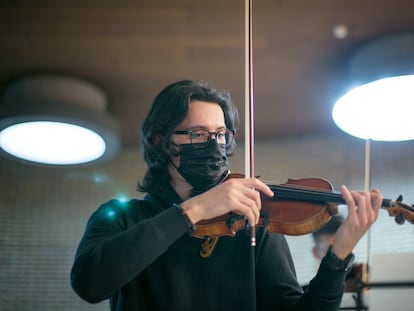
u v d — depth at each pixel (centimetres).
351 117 293
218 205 177
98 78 394
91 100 375
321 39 365
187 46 376
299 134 446
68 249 442
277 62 387
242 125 407
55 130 354
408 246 394
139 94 407
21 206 449
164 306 188
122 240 173
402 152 432
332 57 379
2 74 389
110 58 383
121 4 347
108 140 357
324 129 441
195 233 188
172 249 193
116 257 171
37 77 376
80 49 377
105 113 381
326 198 200
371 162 434
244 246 196
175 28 363
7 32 365
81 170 454
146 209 202
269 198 203
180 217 176
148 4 347
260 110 430
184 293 189
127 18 357
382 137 291
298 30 360
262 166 443
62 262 440
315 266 395
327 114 429
